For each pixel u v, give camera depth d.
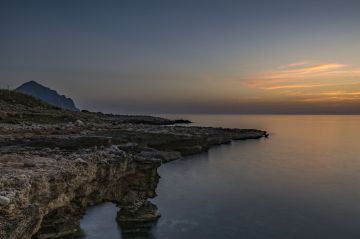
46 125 70.44
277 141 129.12
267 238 30.03
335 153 93.19
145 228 30.73
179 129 110.69
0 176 19.50
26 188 18.56
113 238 27.39
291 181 54.53
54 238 23.27
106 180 30.28
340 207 39.97
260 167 68.06
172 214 35.66
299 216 36.44
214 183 51.97
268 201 42.19
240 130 145.12
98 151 33.53
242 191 47.12
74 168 25.20
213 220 34.25
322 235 31.06
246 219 35.00
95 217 31.20
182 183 51.50
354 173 62.38
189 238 29.33
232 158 80.12
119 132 76.06
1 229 14.34
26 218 16.34
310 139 140.62
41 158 27.53
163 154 73.12
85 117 120.25
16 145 36.59
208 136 106.50
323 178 57.41
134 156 36.28
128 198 32.12
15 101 109.81
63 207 24.20
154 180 36.22
